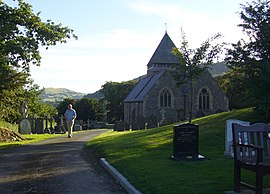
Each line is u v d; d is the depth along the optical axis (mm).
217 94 57031
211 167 9875
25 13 20406
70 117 23578
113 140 18031
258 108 14680
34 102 38812
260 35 13977
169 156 12055
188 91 56281
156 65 68188
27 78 28922
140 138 17453
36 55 20000
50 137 23828
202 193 7074
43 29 20531
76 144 18469
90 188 8500
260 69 13625
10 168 11219
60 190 8305
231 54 15938
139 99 57719
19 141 20172
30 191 8219
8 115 31578
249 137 7594
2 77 22266
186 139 11562
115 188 8508
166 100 55938
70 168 11195
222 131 16484
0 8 20141
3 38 19438
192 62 26031
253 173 8836
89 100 79500
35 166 11578
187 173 9047
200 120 22297
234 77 16484
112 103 82625
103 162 11695
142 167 10047
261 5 15828
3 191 8219
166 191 7332
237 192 7016
